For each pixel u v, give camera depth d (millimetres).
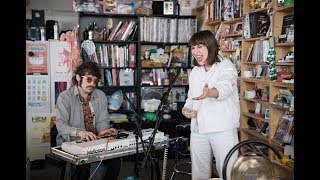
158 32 5711
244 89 4305
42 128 4809
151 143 2424
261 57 3926
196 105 2945
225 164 1631
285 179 3408
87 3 5516
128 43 5688
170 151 5309
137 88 5656
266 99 3932
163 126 5562
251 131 4129
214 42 2824
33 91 4910
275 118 3689
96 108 3195
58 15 5324
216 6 5141
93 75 3078
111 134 2781
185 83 5828
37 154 4797
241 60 4324
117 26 5570
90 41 5355
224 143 2840
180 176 4484
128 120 5301
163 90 5836
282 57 3674
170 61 5793
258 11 4051
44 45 4953
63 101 3064
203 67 2943
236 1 4574
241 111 4312
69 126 2959
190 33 5832
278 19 3691
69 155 2383
